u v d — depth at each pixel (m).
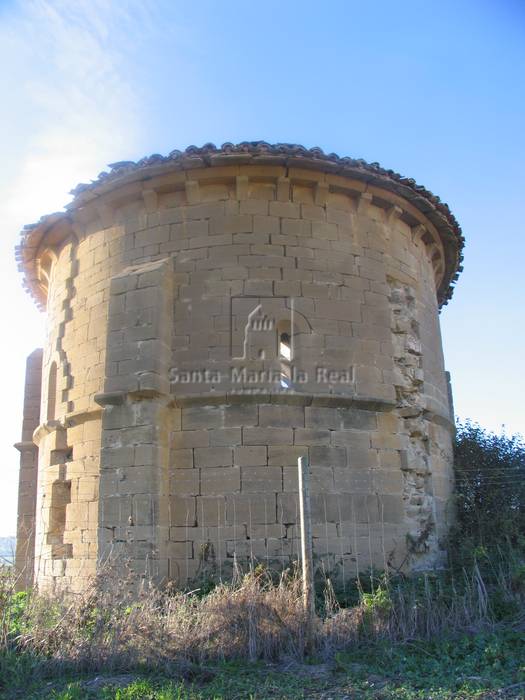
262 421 12.61
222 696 7.49
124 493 12.09
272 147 13.33
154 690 7.69
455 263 18.09
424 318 15.72
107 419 12.64
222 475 12.36
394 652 8.78
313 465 12.59
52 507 14.48
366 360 13.62
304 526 9.38
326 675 8.14
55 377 15.98
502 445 17.56
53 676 8.37
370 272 14.26
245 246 13.48
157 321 12.81
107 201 14.52
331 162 13.57
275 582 11.64
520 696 7.29
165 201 14.13
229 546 12.03
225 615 9.00
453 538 14.45
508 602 10.20
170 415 12.83
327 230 13.98
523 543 12.85
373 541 12.70
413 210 15.41
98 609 9.17
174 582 11.76
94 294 14.66
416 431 14.36
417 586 11.03
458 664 8.47
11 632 8.99
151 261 13.83
